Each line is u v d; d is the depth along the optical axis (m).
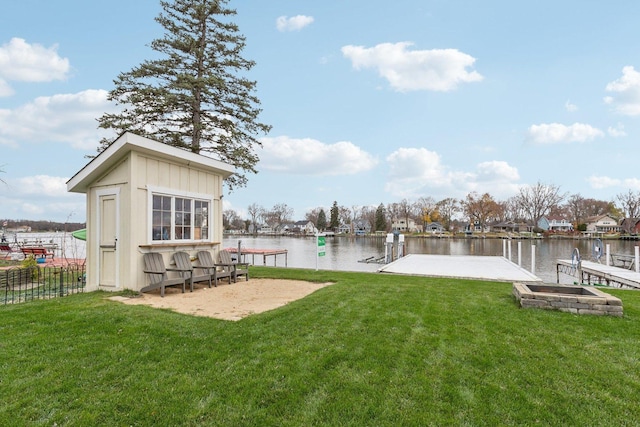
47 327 3.98
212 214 8.37
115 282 6.51
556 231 64.50
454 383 2.75
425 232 77.12
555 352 3.38
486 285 7.47
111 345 3.45
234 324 4.26
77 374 2.83
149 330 3.94
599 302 4.71
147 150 6.50
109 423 2.19
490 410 2.38
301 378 2.78
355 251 34.00
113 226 6.61
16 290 7.22
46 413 2.29
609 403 2.48
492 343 3.61
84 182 6.82
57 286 7.82
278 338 3.72
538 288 5.76
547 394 2.59
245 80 12.94
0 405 2.36
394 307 5.13
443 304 5.34
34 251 12.94
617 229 64.69
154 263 6.57
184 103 11.86
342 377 2.82
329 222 90.25
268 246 43.78
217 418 2.26
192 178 7.75
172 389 2.60
